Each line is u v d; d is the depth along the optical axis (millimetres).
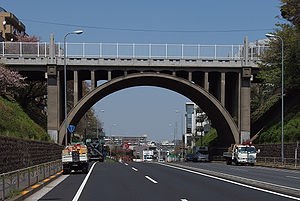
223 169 42375
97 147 81062
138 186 23531
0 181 14688
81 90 64125
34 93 66250
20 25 100750
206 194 19266
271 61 58656
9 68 57188
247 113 61031
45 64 57625
